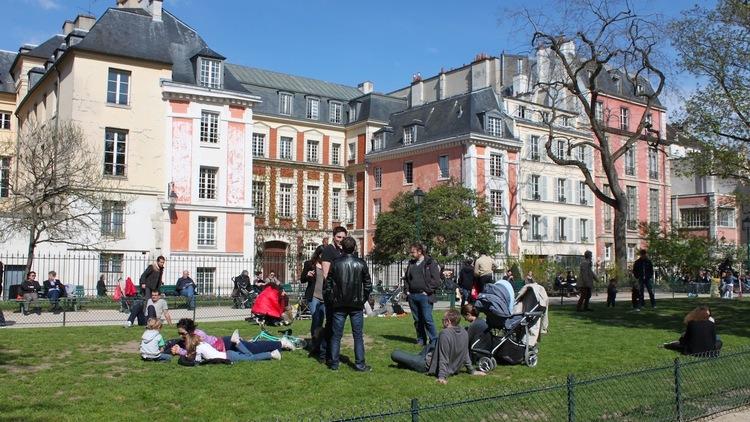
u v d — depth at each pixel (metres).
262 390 8.72
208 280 35.91
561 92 50.53
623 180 54.06
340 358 10.98
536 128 48.16
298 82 57.75
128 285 24.58
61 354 11.26
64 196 29.39
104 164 33.59
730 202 36.88
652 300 21.48
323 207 52.16
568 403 6.97
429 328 11.97
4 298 29.48
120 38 34.91
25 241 30.80
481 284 17.14
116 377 9.43
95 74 33.59
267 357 10.88
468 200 38.69
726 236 56.41
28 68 43.38
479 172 43.78
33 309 22.64
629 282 35.47
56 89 35.34
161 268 16.36
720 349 12.16
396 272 40.53
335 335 10.07
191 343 10.46
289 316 16.27
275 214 49.47
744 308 21.78
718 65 21.45
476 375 9.88
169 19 38.03
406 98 57.91
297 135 51.56
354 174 52.75
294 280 47.75
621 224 34.97
